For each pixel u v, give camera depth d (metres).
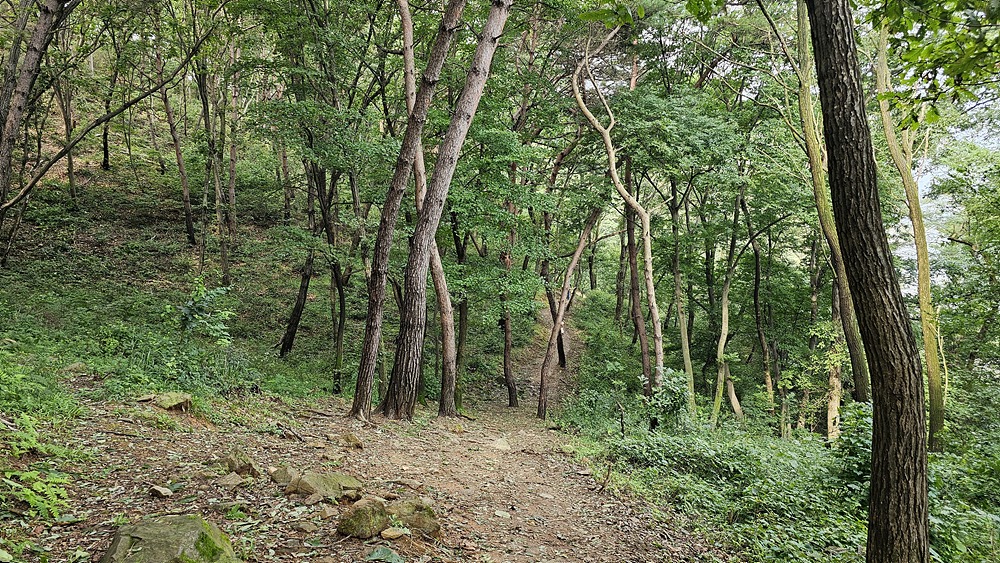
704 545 6.12
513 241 16.34
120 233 21.78
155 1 14.64
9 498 3.67
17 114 9.29
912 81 3.94
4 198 9.21
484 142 13.84
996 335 16.41
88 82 16.27
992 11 3.07
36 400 5.80
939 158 15.53
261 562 3.52
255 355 15.20
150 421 6.32
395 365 10.96
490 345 24.72
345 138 12.62
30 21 15.66
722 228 19.23
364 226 13.68
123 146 28.95
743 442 10.67
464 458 8.56
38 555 3.13
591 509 6.78
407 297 10.87
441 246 15.75
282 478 5.10
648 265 15.66
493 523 5.64
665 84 18.70
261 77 21.33
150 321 14.58
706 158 16.50
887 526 3.80
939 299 16.34
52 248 19.05
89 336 10.91
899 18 3.57
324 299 22.31
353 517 4.18
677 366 24.12
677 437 10.43
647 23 15.65
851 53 3.72
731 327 23.47
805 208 16.91
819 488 7.91
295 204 25.41
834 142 3.77
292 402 10.12
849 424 8.26
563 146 18.86
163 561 2.81
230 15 17.67
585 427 13.95
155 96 28.45
